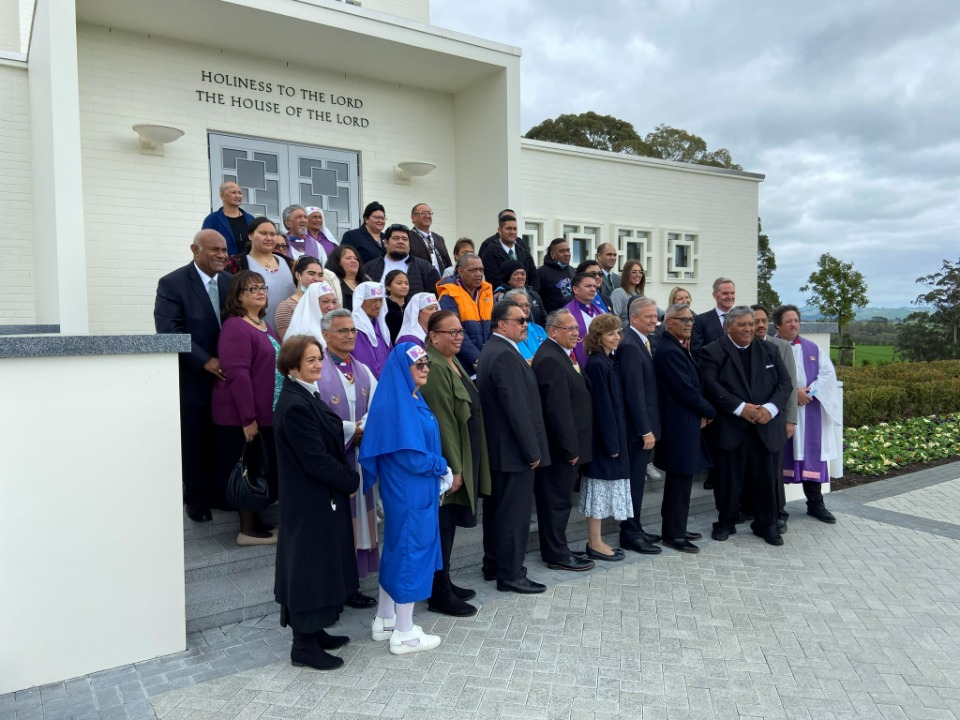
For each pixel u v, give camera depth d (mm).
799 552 5477
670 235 14195
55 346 3418
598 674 3492
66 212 5973
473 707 3180
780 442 5699
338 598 3512
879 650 3787
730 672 3527
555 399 4832
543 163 12289
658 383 5543
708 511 6777
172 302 4555
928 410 12656
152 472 3732
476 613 4254
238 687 3383
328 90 8719
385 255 6246
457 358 5715
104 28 7238
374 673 3506
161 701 3264
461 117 9633
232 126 8016
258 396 4402
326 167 8750
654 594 4574
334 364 4289
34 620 3428
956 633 4004
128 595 3662
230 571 4406
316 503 3484
